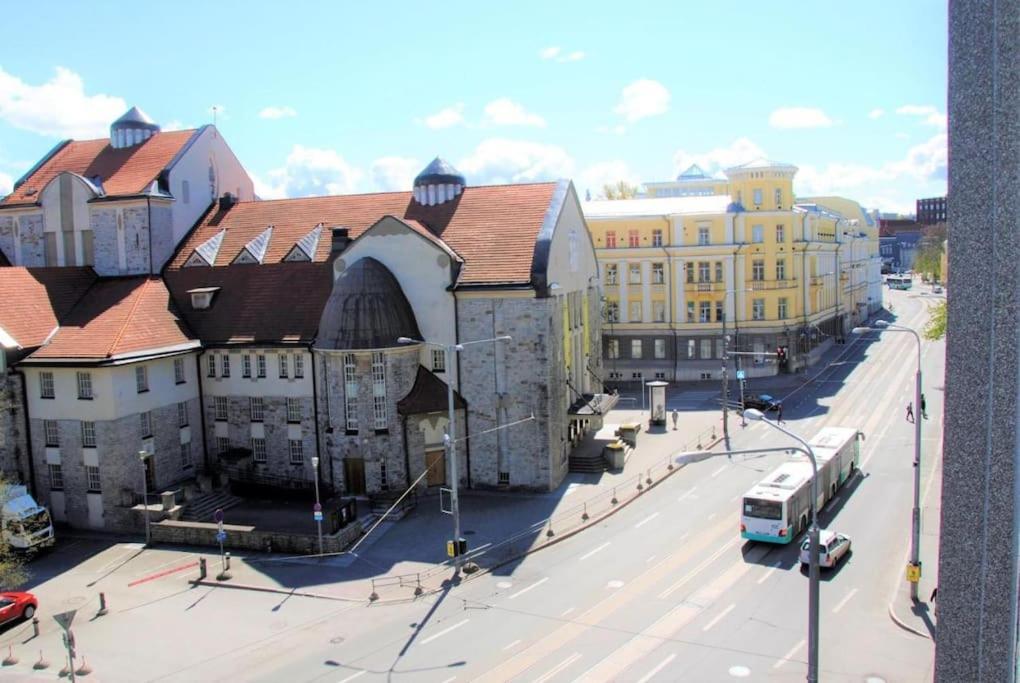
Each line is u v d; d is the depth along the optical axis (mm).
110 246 58781
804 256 89062
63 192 59719
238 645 33125
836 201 131625
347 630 34094
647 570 38875
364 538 44812
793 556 39719
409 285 52312
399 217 57688
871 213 149625
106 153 64562
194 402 54688
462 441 52438
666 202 92062
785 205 86312
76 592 39219
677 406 75750
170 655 32406
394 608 36125
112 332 49750
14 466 48188
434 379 52156
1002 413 11227
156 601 37875
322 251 57594
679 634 32125
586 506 48438
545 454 51094
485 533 44750
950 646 12359
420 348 52094
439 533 45188
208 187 64875
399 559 41719
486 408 51719
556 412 52344
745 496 40844
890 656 29766
